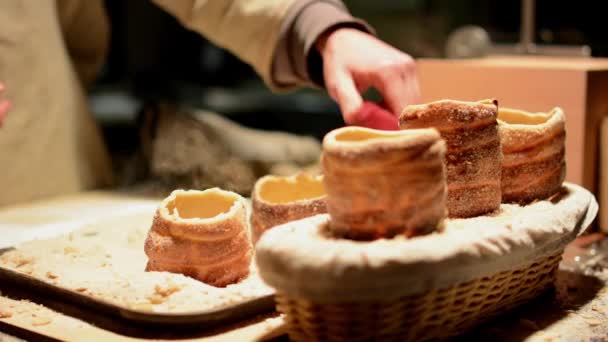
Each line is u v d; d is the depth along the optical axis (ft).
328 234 3.24
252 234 3.97
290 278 3.04
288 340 3.42
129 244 4.30
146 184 6.16
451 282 3.13
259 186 4.03
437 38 6.88
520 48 5.78
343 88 4.62
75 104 6.35
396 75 4.58
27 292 3.84
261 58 5.37
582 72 4.66
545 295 3.84
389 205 3.15
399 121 3.62
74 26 6.66
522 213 3.60
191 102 8.41
